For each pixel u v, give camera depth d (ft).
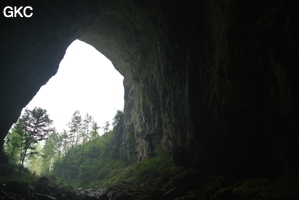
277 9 37.78
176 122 79.10
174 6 77.92
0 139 66.74
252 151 49.90
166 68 87.20
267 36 41.29
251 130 50.52
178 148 68.85
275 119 43.14
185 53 78.64
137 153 124.57
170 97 86.48
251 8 43.47
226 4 49.26
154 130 103.65
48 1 67.05
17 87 66.54
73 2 75.31
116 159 146.61
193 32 72.18
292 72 36.58
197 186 50.29
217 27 57.16
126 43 118.62
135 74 129.49
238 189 39.81
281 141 41.14
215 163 56.13
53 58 76.95
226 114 55.47
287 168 39.17
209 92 62.80
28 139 86.33
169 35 82.69
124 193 55.11
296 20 34.71
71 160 168.35
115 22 106.32
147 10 86.02
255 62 45.93
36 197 46.01
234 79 51.44
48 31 68.80
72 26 80.59
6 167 71.97
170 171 64.18
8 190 45.93
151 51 104.63
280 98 40.50
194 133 62.54
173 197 47.37
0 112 63.93
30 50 64.75
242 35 47.21
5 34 58.03
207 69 64.85
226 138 55.21
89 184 126.00
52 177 110.32
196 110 64.75
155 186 61.72
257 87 47.19
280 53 38.78
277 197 30.58
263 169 47.19
